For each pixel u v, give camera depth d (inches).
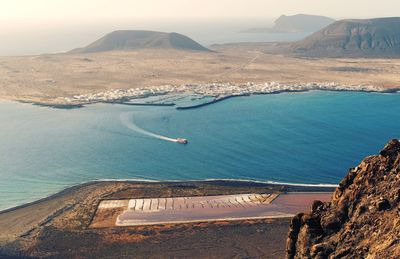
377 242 2311.8
